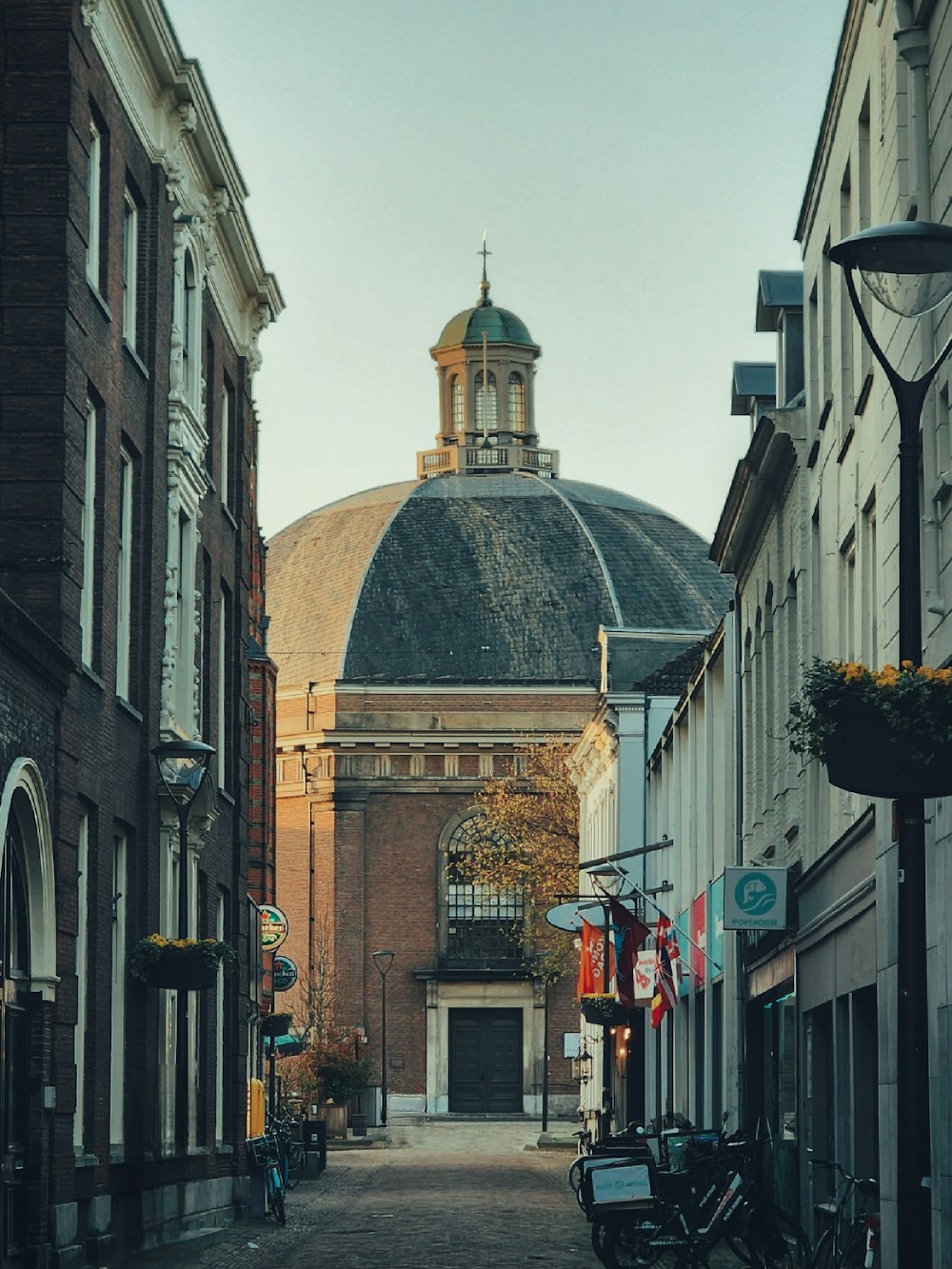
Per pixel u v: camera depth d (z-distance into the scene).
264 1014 52.03
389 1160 67.12
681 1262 24.86
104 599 27.95
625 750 61.91
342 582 110.88
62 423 25.11
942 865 17.78
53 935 23.33
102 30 27.45
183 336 33.38
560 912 54.28
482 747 104.25
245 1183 38.34
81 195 26.23
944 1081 17.58
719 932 40.59
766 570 34.56
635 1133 36.94
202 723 36.50
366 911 103.44
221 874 37.91
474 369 123.75
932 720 13.24
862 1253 19.39
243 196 37.31
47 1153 23.28
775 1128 34.16
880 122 22.20
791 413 30.22
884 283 13.25
